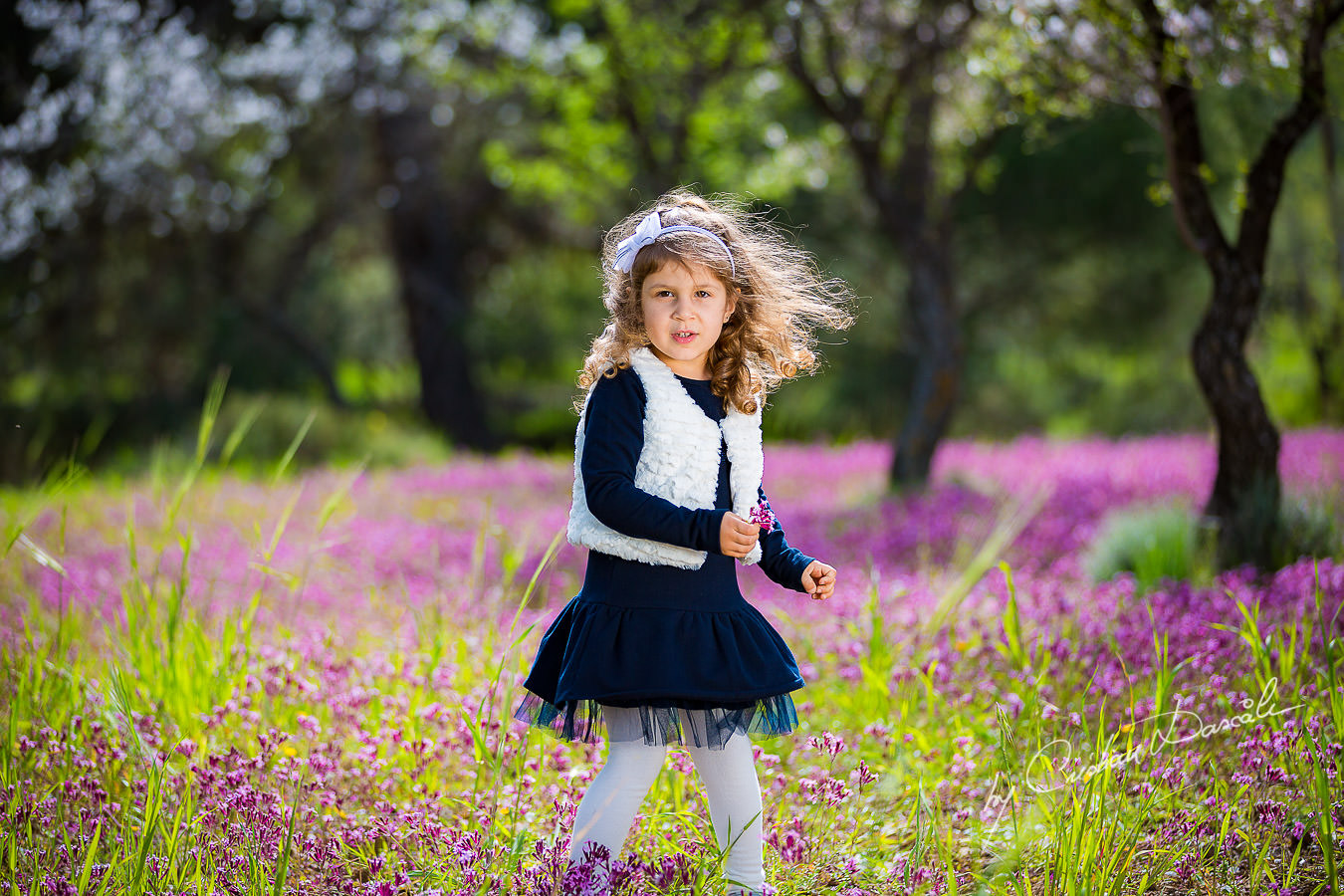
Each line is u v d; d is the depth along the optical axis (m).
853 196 22.11
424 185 23.61
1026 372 27.66
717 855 3.16
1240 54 6.29
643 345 3.20
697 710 2.97
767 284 3.32
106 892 3.01
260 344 24.98
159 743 3.97
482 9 16.28
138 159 19.66
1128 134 18.33
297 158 22.23
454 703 4.44
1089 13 6.56
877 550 8.77
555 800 3.47
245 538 10.01
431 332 26.92
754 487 3.23
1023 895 3.13
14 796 3.40
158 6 15.98
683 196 3.41
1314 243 14.35
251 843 3.20
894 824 3.65
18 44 14.66
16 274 19.34
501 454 25.36
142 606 4.95
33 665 4.48
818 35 11.89
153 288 21.83
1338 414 16.98
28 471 14.66
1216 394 7.14
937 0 10.73
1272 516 6.89
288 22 17.41
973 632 5.28
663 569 3.02
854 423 25.73
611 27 13.37
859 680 4.84
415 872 3.29
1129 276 23.05
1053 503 10.29
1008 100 9.98
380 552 9.20
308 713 4.57
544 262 28.23
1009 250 23.20
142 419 21.77
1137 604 5.70
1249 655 4.47
